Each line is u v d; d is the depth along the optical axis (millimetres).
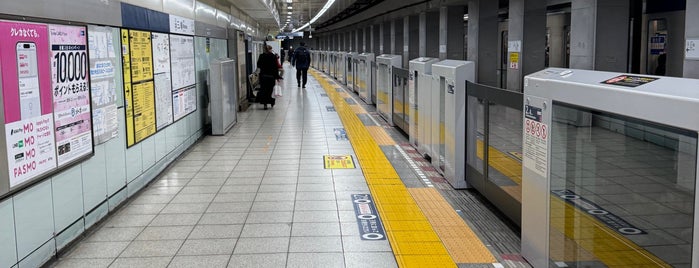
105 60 4691
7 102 3176
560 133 3145
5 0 3150
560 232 3211
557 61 15562
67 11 3920
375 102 13820
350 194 5543
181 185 5977
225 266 3691
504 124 4520
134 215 4875
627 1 9570
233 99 10719
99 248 4047
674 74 10055
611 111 2582
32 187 3475
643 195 2529
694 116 2049
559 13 15297
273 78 13539
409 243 4102
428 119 6977
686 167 2197
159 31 6414
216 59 9805
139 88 5648
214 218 4766
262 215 4844
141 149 5730
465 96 5531
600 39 9664
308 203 5219
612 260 2801
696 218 2062
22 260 3357
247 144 8594
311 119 11609
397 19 28641
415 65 7734
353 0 20266
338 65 24609
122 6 5113
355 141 8836
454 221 4637
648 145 2451
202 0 9047
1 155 3109
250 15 17766
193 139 8477
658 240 2451
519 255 3844
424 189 5734
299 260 3793
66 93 3912
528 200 3635
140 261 3791
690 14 6492
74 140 4039
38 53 3521
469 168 5551
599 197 2863
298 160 7320
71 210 4043
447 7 19938
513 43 14047
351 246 4055
